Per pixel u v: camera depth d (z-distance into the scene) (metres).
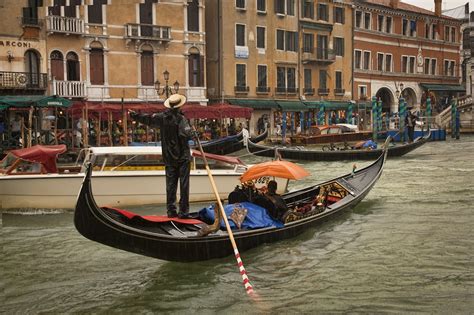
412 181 17.88
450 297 7.71
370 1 46.25
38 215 12.81
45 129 24.53
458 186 16.69
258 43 37.94
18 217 12.67
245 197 10.15
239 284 8.32
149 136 28.22
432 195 15.13
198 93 33.78
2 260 9.72
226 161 14.34
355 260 9.38
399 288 8.09
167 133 8.95
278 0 39.00
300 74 40.62
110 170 13.44
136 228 8.20
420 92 50.47
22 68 26.67
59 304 7.75
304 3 40.72
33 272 9.08
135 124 29.11
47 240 10.91
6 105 21.58
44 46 27.48
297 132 36.47
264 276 8.64
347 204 12.02
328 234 11.01
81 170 13.45
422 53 50.75
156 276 8.72
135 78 31.28
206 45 36.81
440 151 29.44
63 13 27.83
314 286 8.22
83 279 8.72
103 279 8.70
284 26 39.44
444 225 11.68
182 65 33.19
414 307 7.39
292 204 11.89
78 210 7.42
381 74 46.72
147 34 31.39
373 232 11.16
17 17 26.39
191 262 8.72
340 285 8.24
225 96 36.19
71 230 11.63
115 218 7.97
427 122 37.84
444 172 20.22
